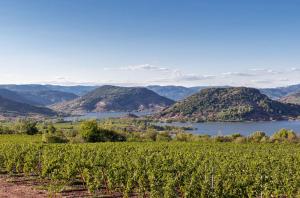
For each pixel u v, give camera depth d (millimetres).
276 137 80188
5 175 31188
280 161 33000
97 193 24578
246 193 21562
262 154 41844
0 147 41406
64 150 40188
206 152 42656
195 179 22547
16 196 23156
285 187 22250
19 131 93438
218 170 24609
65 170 27578
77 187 26203
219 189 21250
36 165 31328
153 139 83000
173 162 30484
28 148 39281
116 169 25531
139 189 23109
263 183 23000
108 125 88250
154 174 24016
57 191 23969
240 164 29094
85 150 39781
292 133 81250
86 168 26500
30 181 28438
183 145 59219
